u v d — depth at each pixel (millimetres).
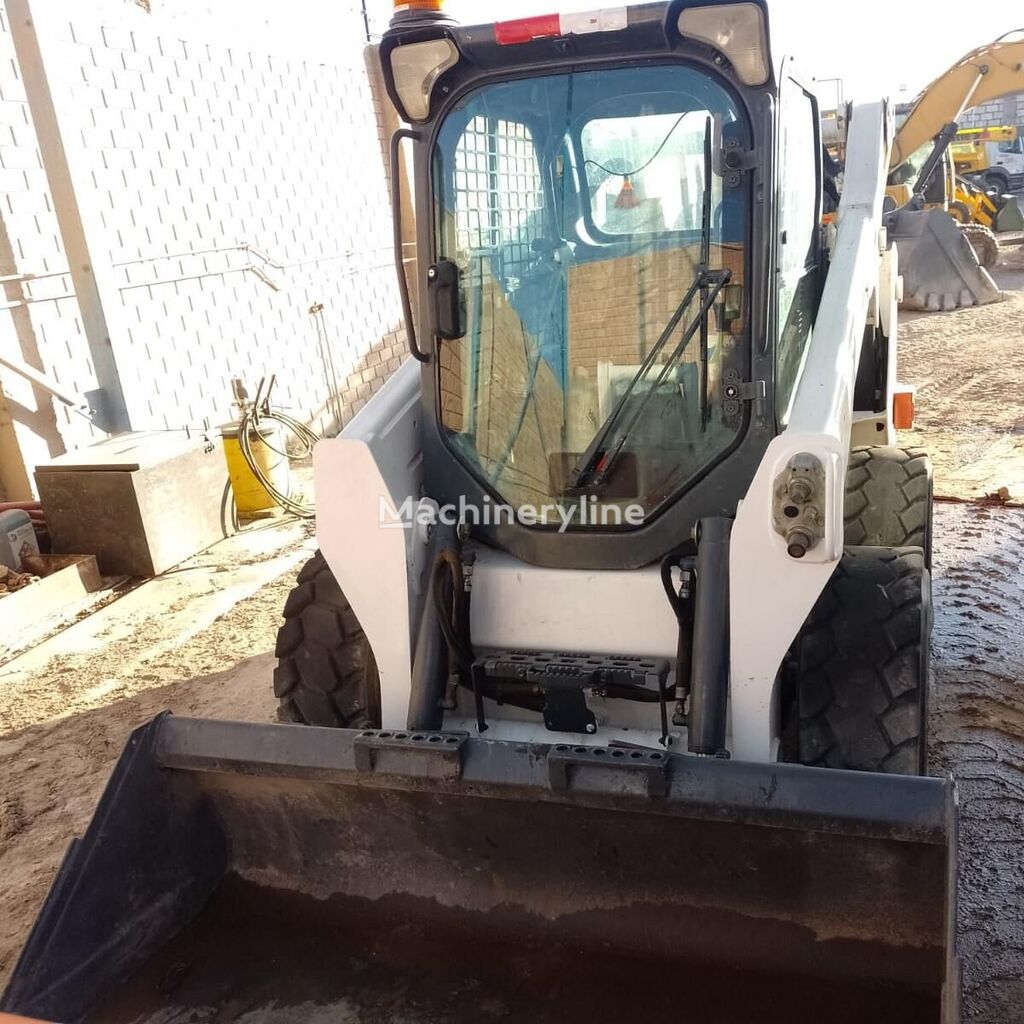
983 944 2494
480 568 2514
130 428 6508
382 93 9695
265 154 8031
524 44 2279
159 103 6961
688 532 2406
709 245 2307
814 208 3059
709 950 2070
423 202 2506
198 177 7320
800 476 2037
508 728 2471
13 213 5863
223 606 5160
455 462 2605
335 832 2279
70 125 5910
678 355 2377
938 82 12070
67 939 2002
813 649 2332
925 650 2328
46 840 3291
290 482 6848
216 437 6250
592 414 2479
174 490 5773
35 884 3057
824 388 2254
